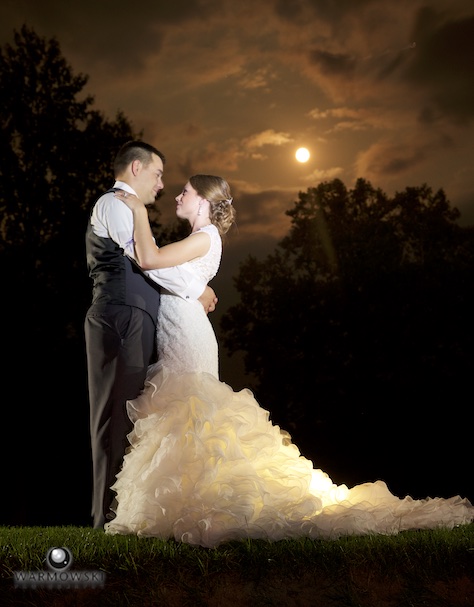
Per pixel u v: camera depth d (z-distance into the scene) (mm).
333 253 32062
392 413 28781
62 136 21250
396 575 3662
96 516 4941
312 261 33094
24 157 21188
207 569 3625
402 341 28688
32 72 21656
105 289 5023
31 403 20375
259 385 31172
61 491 23125
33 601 3521
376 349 29094
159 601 3486
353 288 29344
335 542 3979
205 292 5141
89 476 22703
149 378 4969
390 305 28797
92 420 5004
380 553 3760
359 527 4402
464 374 28391
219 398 4793
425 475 28562
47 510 23219
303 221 33812
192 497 4258
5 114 21188
